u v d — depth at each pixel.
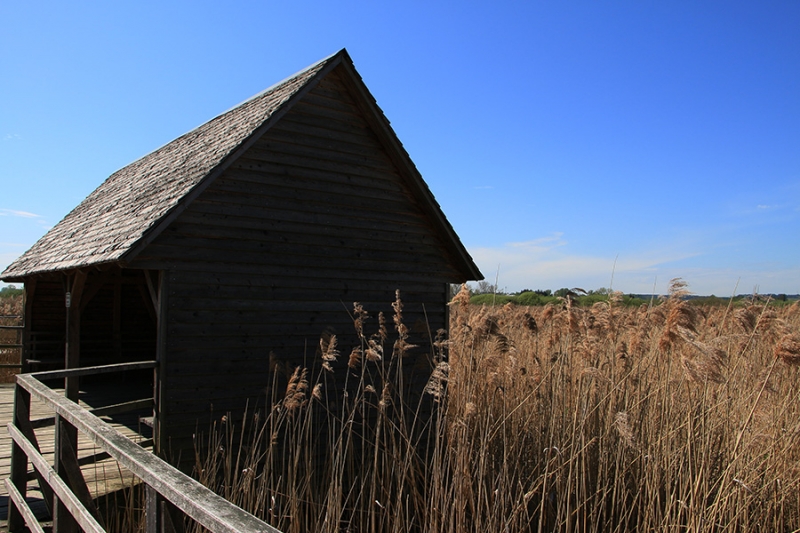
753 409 6.04
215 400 8.22
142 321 14.73
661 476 6.56
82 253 9.12
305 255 9.29
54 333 13.78
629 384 7.63
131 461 3.10
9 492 5.79
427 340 10.70
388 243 10.35
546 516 6.62
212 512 2.27
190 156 10.16
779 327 6.32
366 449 9.31
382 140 10.25
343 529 6.95
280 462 8.55
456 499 6.09
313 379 9.13
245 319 8.59
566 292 7.68
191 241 8.17
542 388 7.84
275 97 9.87
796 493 6.42
